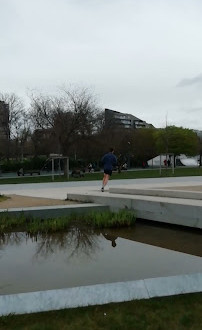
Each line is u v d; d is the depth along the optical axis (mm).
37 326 3820
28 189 21141
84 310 4148
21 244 8328
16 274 6098
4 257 7234
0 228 9375
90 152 52375
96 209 11211
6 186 24922
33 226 9422
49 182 28438
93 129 41594
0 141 54750
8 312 4078
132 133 70250
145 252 7445
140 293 4488
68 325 3857
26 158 68250
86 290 4434
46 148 49625
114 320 3953
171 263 6609
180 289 4609
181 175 35688
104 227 9750
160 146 67812
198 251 7449
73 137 37656
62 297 4316
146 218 10250
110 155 15438
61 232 9430
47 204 11891
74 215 10539
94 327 3828
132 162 71312
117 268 6344
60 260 6961
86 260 6910
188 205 9055
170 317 4012
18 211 10266
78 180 30406
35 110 40312
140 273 6035
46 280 5758
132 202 10656
